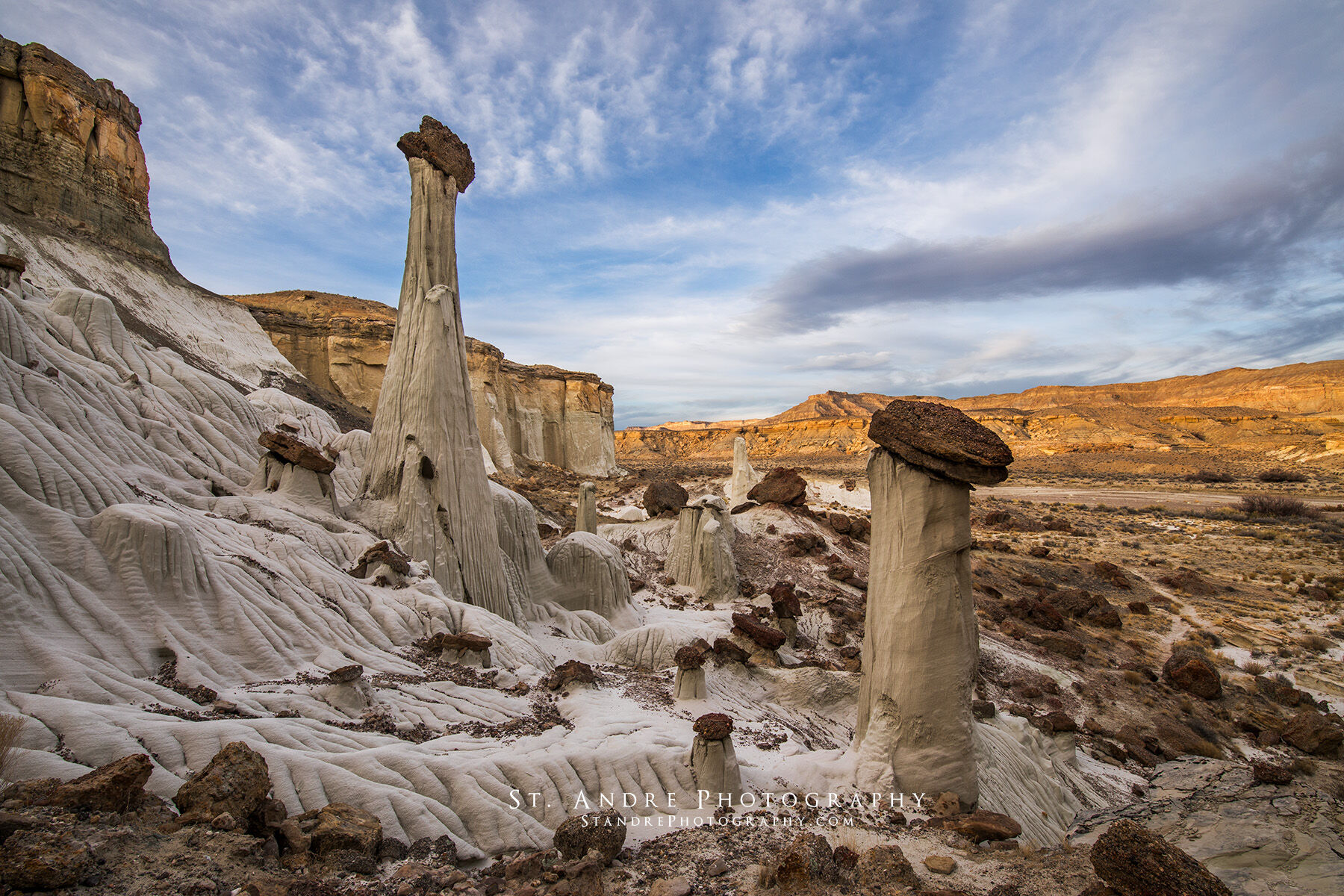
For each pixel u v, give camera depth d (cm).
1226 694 2756
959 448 1207
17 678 1007
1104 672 2884
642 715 1497
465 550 2327
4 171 4750
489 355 8756
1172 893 759
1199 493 9138
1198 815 1396
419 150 2441
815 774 1324
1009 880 953
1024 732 1783
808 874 875
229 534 1712
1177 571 4612
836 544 4334
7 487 1300
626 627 2838
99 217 5353
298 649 1415
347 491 2777
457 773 1038
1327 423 14612
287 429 2791
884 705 1321
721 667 2102
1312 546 5372
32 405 1680
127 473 1758
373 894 740
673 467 13188
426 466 2256
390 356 2412
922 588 1289
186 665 1195
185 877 637
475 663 1673
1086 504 8369
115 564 1291
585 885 824
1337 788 1889
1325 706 2652
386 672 1465
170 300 5666
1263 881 1038
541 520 4625
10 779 757
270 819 816
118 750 863
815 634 3000
